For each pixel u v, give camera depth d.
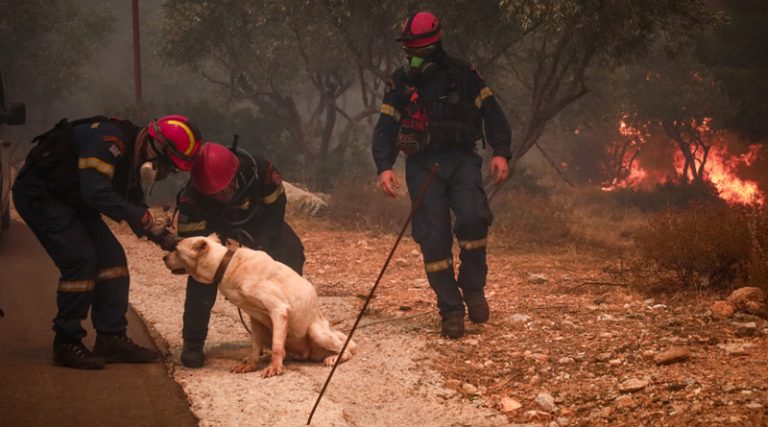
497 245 10.43
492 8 12.93
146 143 4.41
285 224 5.10
